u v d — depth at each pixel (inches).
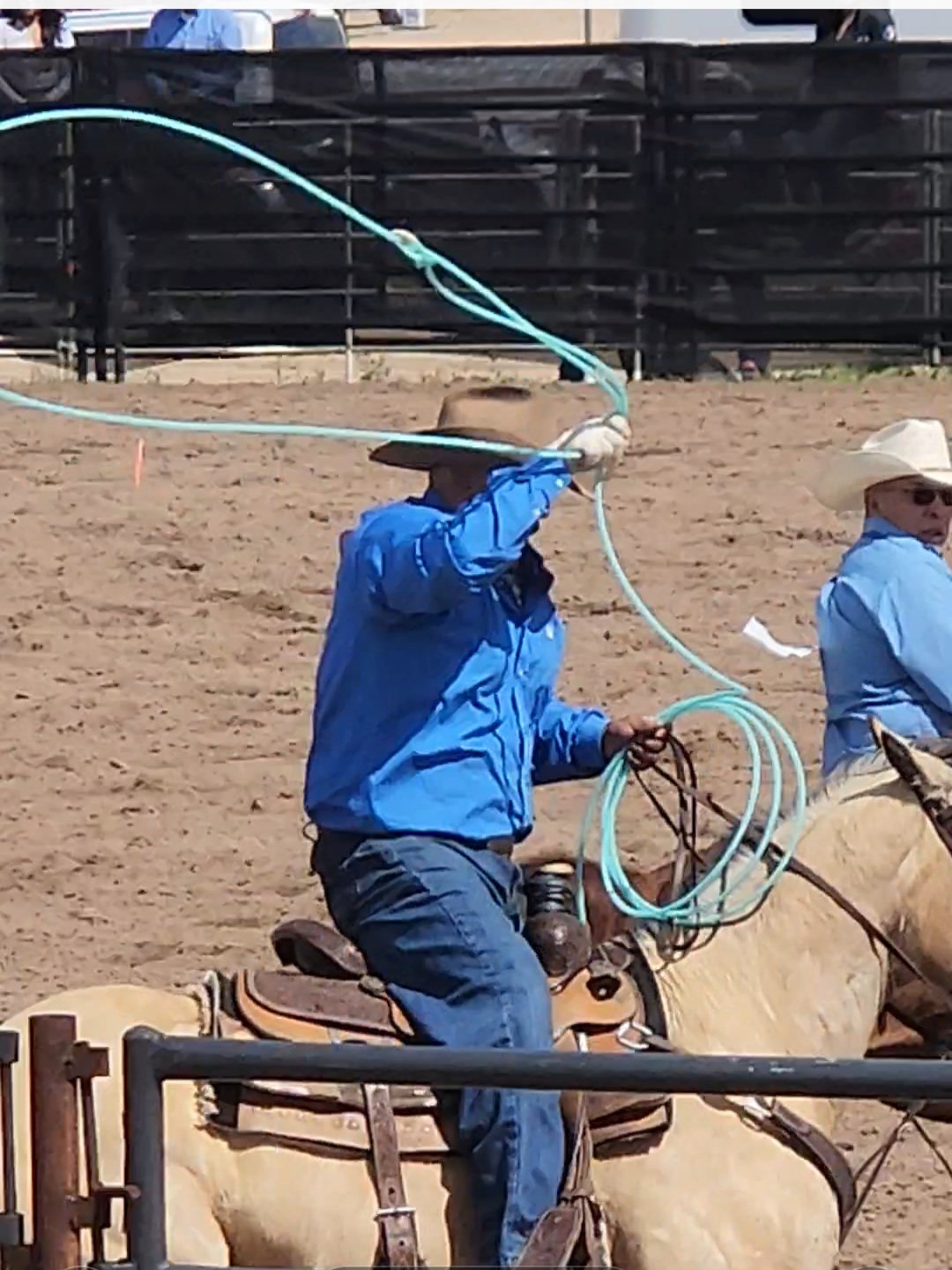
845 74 1627.7
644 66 1630.2
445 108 1638.8
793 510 1332.4
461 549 480.4
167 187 1647.4
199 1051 403.2
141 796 1032.8
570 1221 479.5
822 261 1642.5
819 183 1636.3
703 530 1307.8
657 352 1647.4
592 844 957.8
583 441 496.4
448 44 2411.4
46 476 1387.8
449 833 500.1
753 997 519.2
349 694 505.4
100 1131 466.0
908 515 608.7
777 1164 498.9
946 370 1635.1
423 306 1657.2
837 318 1644.9
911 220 1637.6
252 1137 476.1
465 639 503.2
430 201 1647.4
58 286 1648.6
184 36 1753.2
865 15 1786.4
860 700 602.5
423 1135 483.2
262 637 1197.7
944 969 526.6
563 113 1637.6
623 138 1635.1
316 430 482.6
